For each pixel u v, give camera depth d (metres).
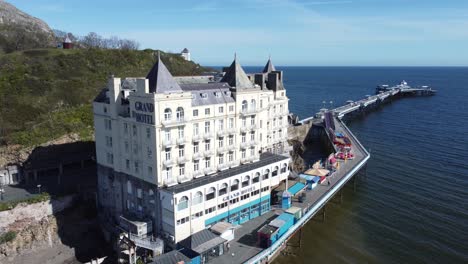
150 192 65.75
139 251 64.25
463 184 96.00
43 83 115.81
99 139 76.88
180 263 54.28
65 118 105.62
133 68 149.88
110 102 70.94
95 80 130.12
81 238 75.56
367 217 81.81
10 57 133.50
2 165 89.00
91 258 70.25
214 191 67.12
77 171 95.00
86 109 112.31
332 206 88.56
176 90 65.44
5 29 175.12
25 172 87.00
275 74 102.31
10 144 91.31
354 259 66.88
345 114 188.25
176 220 61.56
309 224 80.19
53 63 130.50
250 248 63.03
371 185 98.38
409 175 103.81
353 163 105.75
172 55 179.62
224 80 81.69
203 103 68.62
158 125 61.22
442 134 147.12
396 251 68.62
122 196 73.19
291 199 81.62
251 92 77.44
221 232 63.81
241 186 72.25
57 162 92.56
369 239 73.06
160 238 64.44
